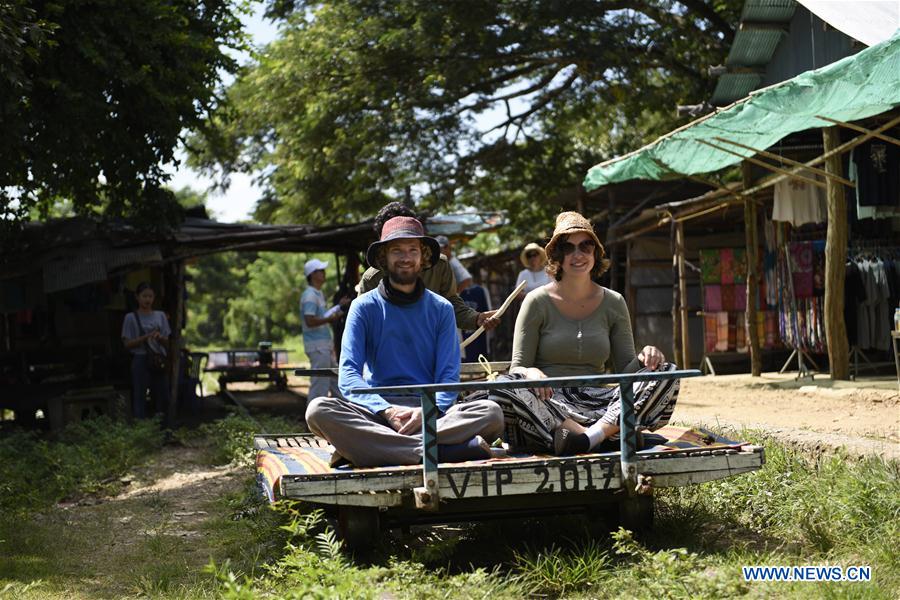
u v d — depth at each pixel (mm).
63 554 5801
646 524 5129
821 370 14750
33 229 13227
